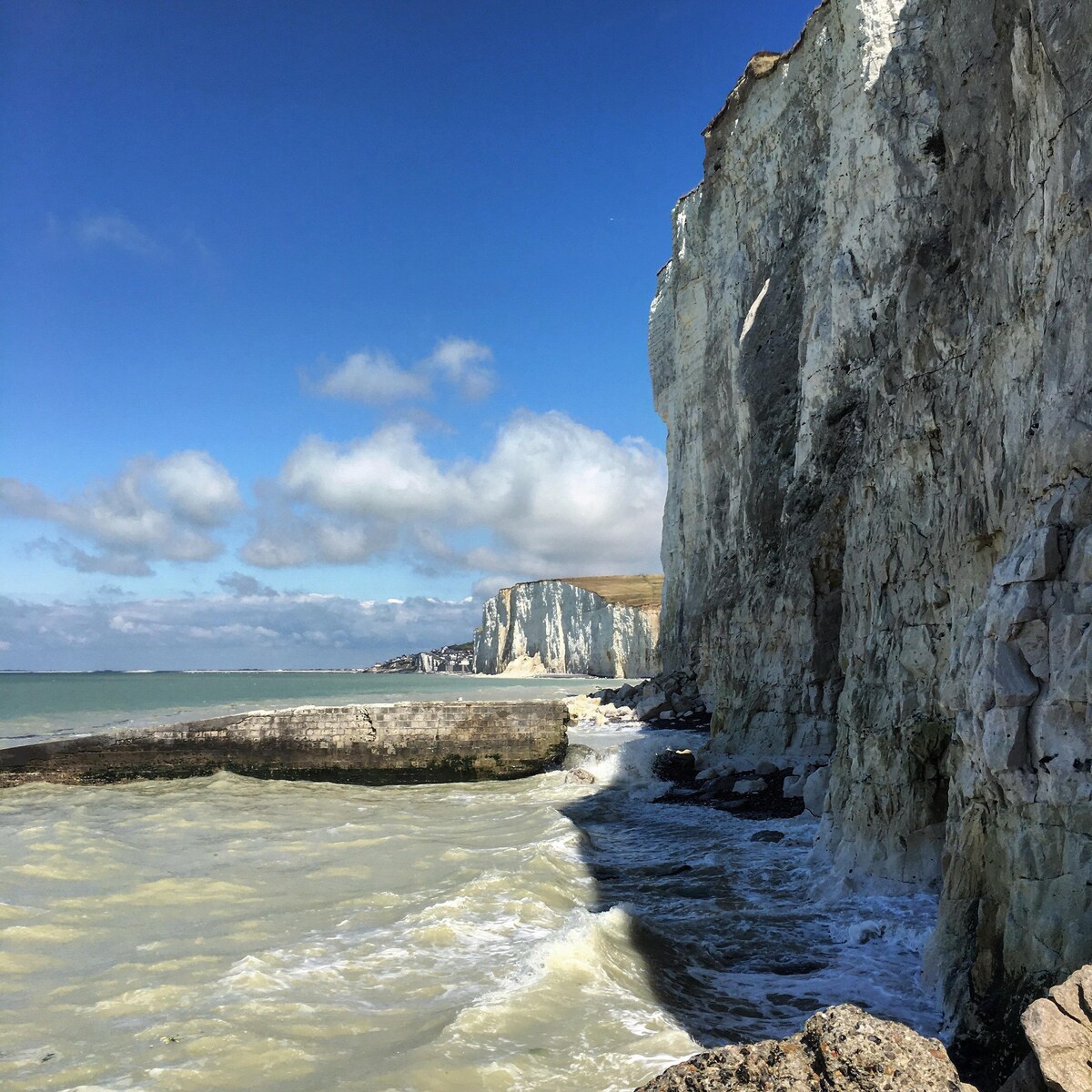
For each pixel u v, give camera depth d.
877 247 16.88
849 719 10.80
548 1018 6.19
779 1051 3.38
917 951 7.80
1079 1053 3.17
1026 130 6.62
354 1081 5.21
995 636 5.56
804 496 18.92
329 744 22.09
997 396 7.10
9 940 8.20
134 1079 5.32
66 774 21.08
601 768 20.69
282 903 9.67
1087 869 4.45
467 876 10.80
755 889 10.27
